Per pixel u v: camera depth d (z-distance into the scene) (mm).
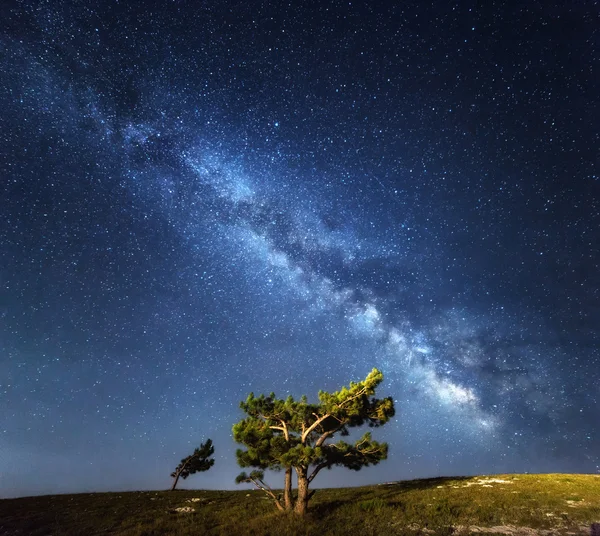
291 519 21672
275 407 24547
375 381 23141
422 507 23984
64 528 23031
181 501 31125
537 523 19891
